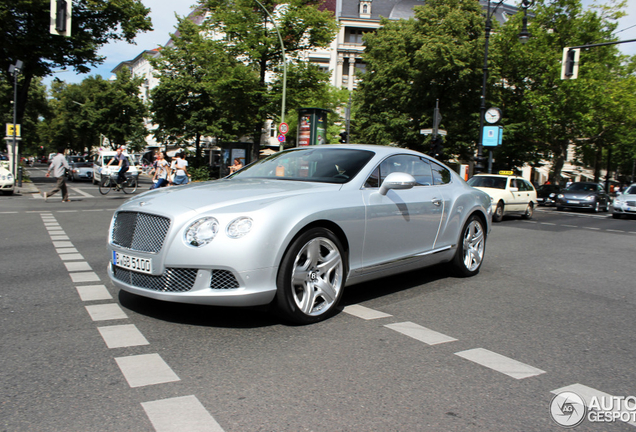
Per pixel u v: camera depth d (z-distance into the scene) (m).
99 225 10.93
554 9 33.66
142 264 3.84
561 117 33.00
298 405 2.62
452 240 5.96
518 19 35.03
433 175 5.88
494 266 7.43
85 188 25.58
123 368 3.05
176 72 40.69
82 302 4.54
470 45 30.53
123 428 2.33
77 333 3.68
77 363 3.11
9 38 27.08
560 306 5.07
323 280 4.16
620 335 4.13
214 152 51.53
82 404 2.57
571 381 3.11
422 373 3.13
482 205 6.47
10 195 19.59
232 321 4.05
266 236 3.71
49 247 7.86
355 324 4.10
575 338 4.00
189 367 3.09
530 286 6.02
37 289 5.04
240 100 26.81
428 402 2.72
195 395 2.70
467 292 5.52
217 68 26.25
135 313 4.20
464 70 30.23
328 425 2.42
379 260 4.79
